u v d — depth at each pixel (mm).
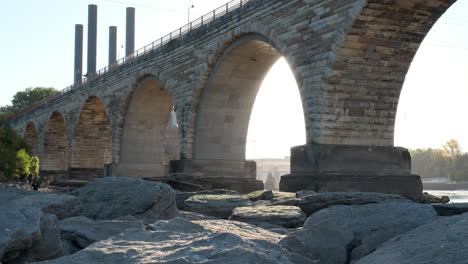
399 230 8922
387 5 25859
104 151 69500
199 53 40375
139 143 53531
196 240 7395
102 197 14148
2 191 13305
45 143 80625
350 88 28125
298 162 28406
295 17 30359
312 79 28688
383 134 29031
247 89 40969
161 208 14125
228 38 36688
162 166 54125
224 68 38938
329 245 8617
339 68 27547
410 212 9383
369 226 9094
